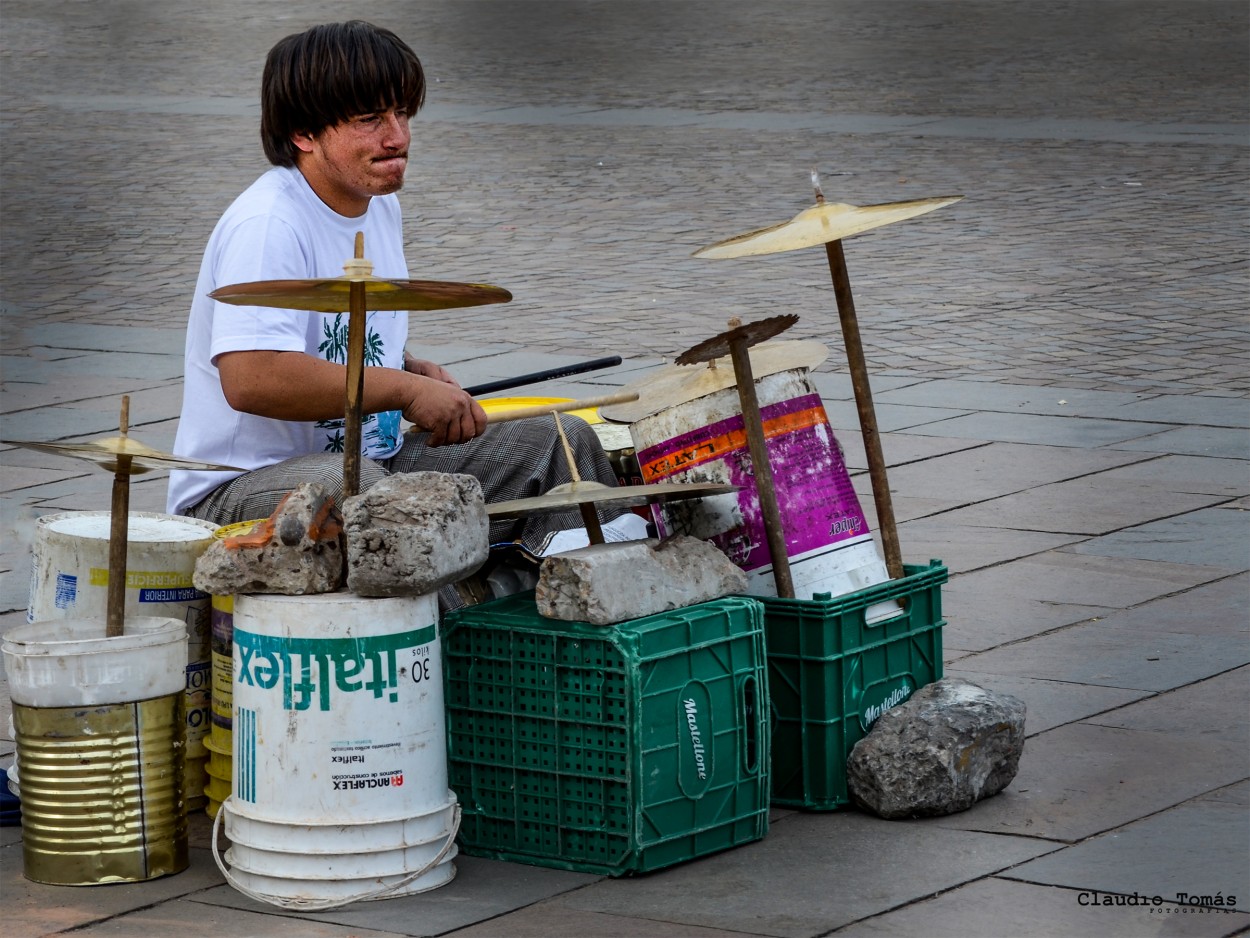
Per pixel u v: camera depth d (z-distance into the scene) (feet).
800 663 21.56
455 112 102.12
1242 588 30.30
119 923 18.99
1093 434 41.34
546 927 18.71
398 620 19.31
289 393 21.62
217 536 21.81
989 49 125.70
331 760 19.30
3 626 29.37
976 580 31.17
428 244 68.33
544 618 20.17
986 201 73.46
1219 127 90.99
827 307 56.34
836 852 20.51
